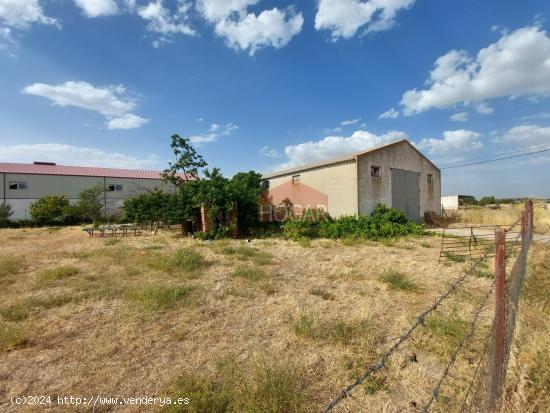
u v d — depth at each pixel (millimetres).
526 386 2725
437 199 22469
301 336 4035
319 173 18625
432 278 6887
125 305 5148
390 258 9234
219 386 2979
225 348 3779
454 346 3697
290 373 3102
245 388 2854
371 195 16859
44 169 31078
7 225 25953
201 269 7785
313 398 2863
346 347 3764
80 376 3191
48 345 3842
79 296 5520
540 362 3006
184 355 3613
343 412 2684
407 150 19688
